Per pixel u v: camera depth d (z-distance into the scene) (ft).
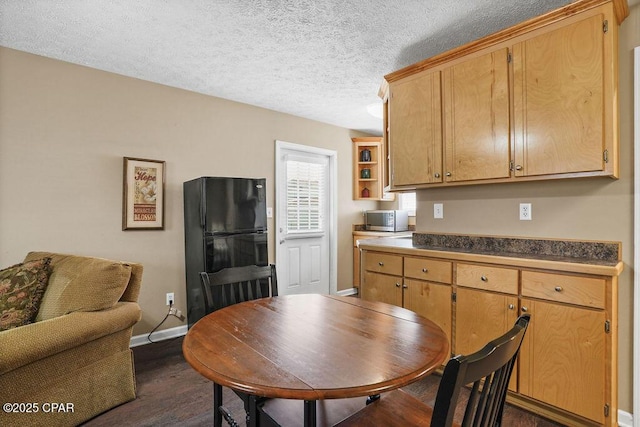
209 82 10.33
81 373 6.15
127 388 6.91
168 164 10.52
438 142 8.05
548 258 6.50
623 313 6.30
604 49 5.79
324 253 15.10
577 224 6.89
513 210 7.80
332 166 15.21
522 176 6.73
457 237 8.67
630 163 6.25
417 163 8.44
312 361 3.39
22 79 8.32
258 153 12.62
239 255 9.92
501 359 2.66
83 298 6.27
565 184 7.05
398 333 4.17
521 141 6.73
